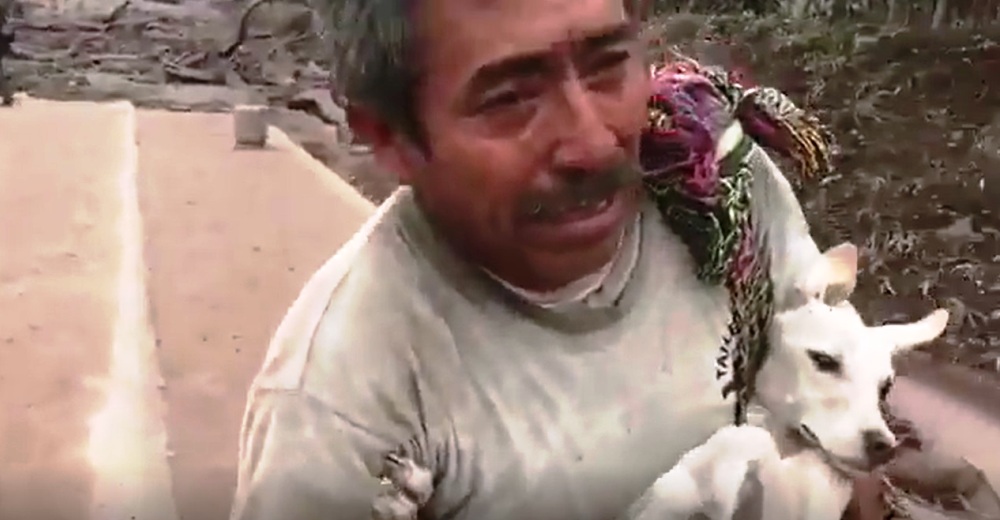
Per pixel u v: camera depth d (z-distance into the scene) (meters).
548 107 0.57
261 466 0.58
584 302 0.63
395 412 0.60
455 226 0.60
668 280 0.67
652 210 0.66
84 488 0.56
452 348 0.62
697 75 0.66
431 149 0.58
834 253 0.71
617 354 0.64
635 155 0.60
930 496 0.67
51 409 0.59
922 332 0.70
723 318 0.68
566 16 0.55
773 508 0.66
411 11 0.55
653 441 0.65
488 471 0.62
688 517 0.64
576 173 0.57
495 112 0.57
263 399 0.60
